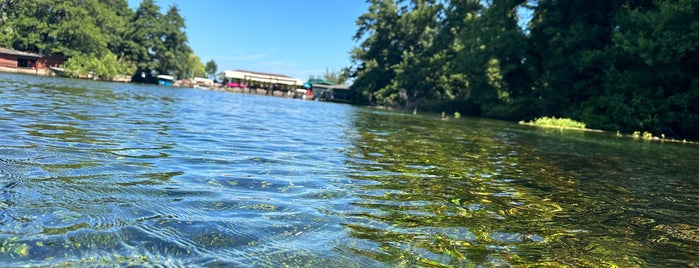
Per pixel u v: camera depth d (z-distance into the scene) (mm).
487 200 4469
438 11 52062
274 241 2871
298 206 3713
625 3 24062
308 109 25469
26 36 55438
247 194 3979
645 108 19531
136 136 7168
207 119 12070
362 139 9617
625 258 3043
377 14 57906
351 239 3037
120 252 2479
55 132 6695
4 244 2426
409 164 6414
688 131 18422
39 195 3322
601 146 11570
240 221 3193
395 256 2811
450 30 45312
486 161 7320
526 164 7262
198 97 29797
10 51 51906
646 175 6754
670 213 4359
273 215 3406
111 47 68438
